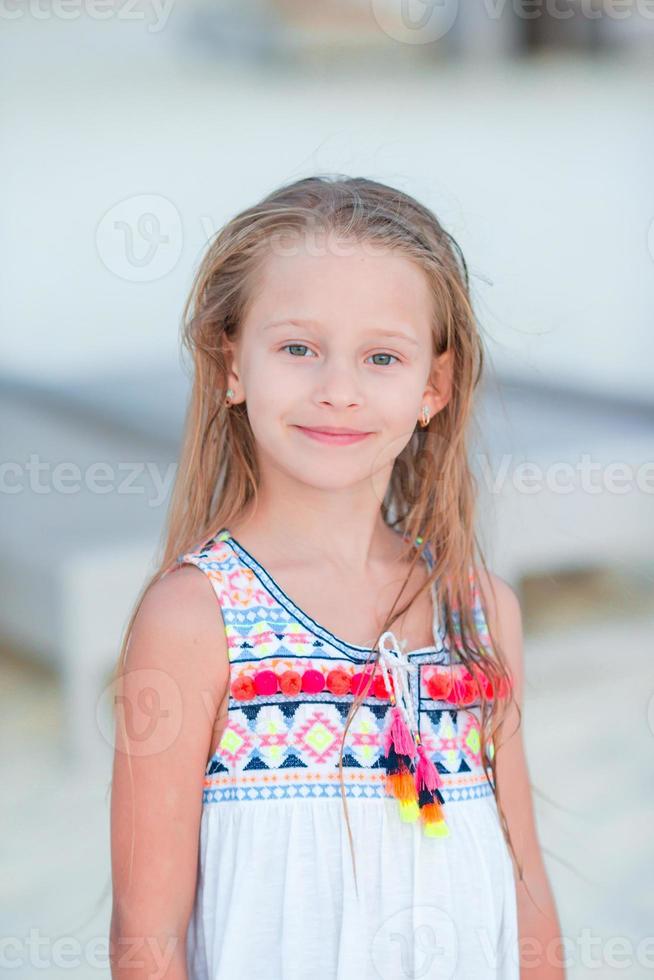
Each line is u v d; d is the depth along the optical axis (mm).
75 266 6574
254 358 1943
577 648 4762
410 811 1855
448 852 1911
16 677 4730
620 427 5344
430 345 2045
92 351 6598
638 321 6109
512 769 2133
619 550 4918
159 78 6590
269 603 1940
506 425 5250
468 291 2154
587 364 6016
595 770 4328
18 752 4387
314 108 6441
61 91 6469
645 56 6570
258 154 6340
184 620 1888
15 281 6559
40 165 6488
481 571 2252
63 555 4512
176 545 2098
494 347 5449
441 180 6148
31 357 6590
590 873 3832
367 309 1918
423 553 2135
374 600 2027
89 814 4105
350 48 6609
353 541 2031
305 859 1849
